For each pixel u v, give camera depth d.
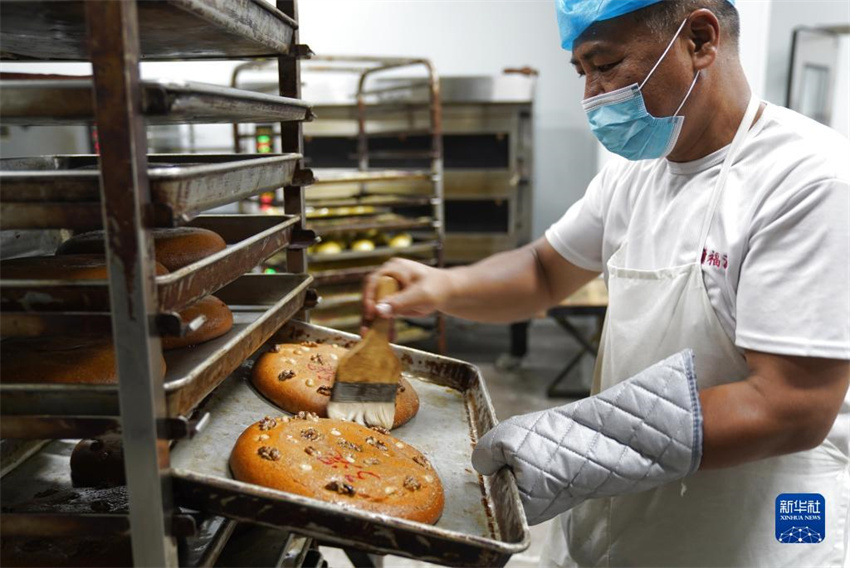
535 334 5.19
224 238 1.09
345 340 1.22
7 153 1.97
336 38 4.87
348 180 3.35
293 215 1.08
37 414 0.62
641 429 0.84
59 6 0.59
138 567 0.62
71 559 0.69
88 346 0.76
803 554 1.04
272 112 0.85
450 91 4.23
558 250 1.40
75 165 1.04
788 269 0.85
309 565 1.04
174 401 0.63
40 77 0.75
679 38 0.93
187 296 0.65
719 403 0.86
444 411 1.11
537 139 5.12
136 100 0.54
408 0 4.85
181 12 0.63
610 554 1.15
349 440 0.88
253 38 0.82
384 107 4.41
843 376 0.84
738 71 1.01
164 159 1.01
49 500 0.83
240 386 1.08
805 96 3.93
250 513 0.64
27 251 0.99
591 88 1.03
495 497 0.84
